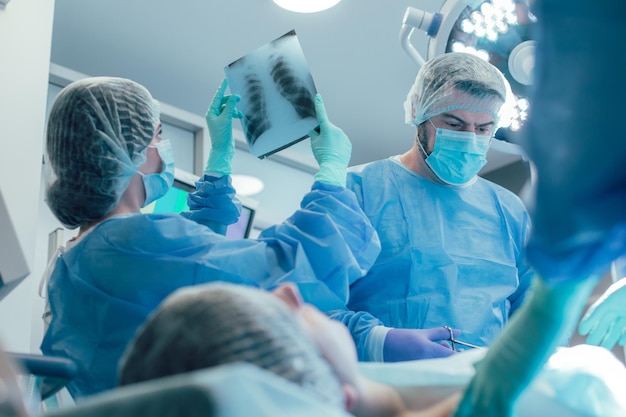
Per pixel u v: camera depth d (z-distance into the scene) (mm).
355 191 2283
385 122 4070
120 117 1807
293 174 4309
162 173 1886
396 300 2152
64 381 1409
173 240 1675
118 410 720
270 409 708
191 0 3322
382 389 1129
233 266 1660
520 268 2318
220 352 850
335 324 1050
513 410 1001
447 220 2252
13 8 2279
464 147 2201
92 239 1702
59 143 1788
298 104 2051
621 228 944
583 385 1144
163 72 3699
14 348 1983
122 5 3326
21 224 2084
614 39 941
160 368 869
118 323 1640
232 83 2162
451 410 1104
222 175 2049
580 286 957
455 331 1959
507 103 2406
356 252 1803
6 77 2205
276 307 910
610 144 931
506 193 2381
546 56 979
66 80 3598
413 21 2465
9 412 832
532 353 974
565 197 934
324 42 3570
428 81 2271
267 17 3430
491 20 2408
